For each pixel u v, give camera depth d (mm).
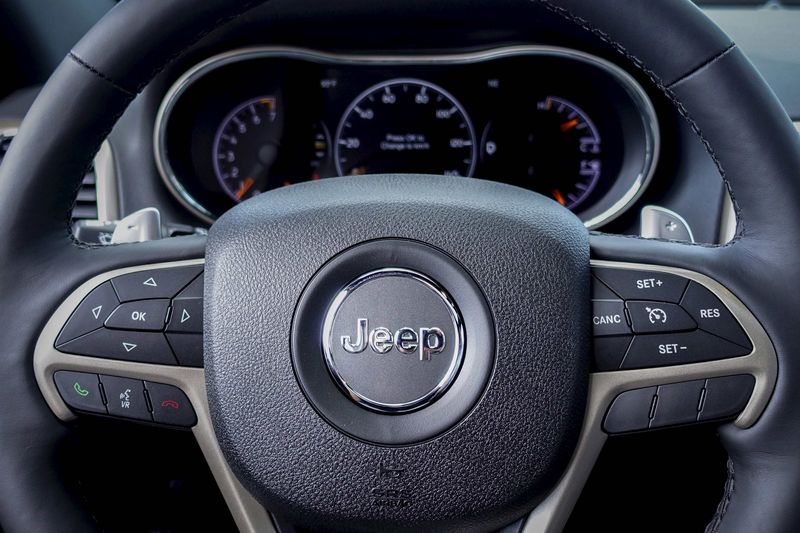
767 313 727
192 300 750
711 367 735
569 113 2182
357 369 709
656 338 738
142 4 711
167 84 2041
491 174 2250
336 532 729
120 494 855
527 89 2176
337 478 704
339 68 2158
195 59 2047
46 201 733
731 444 754
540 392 711
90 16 2193
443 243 721
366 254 720
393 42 2117
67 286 750
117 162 2070
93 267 757
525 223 734
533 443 710
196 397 749
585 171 2209
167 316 747
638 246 770
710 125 732
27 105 2100
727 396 736
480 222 729
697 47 713
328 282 717
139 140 2064
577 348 720
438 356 710
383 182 786
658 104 2057
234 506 756
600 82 2109
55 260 750
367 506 706
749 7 2098
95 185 2055
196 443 808
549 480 721
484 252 721
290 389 707
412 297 715
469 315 713
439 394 707
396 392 706
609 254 765
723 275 742
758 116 715
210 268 738
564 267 726
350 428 699
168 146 2086
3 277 734
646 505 874
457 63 2127
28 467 748
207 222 2180
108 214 2064
